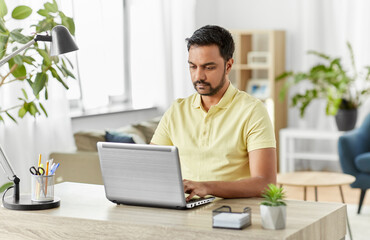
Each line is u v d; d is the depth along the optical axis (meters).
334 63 6.64
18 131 4.62
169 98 6.83
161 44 6.67
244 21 7.96
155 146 2.30
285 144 6.99
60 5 5.03
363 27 7.25
